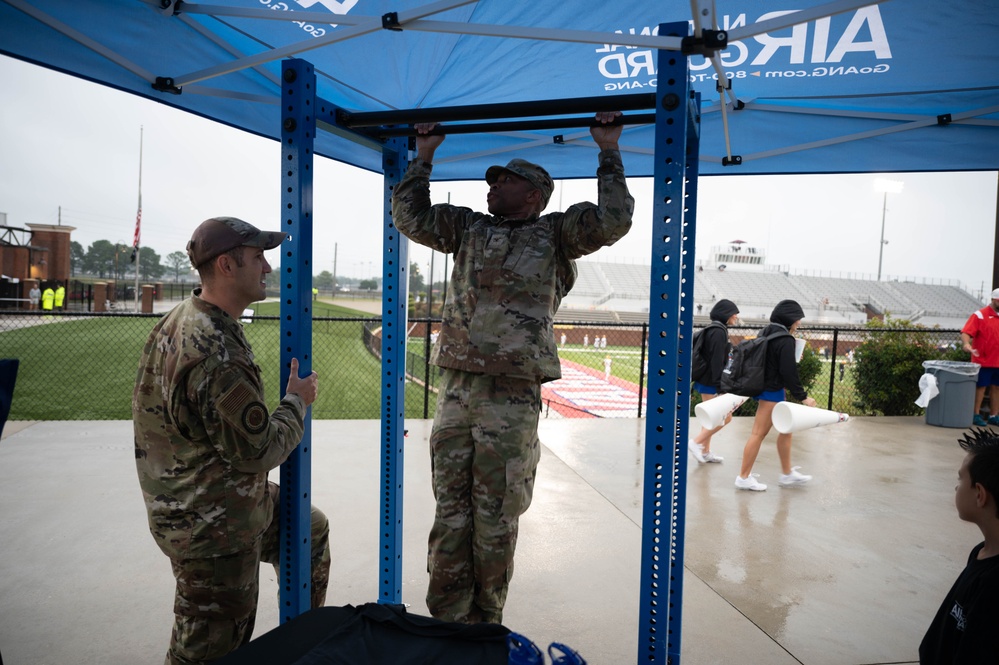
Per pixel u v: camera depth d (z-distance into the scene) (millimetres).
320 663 1347
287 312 2105
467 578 2062
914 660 2766
